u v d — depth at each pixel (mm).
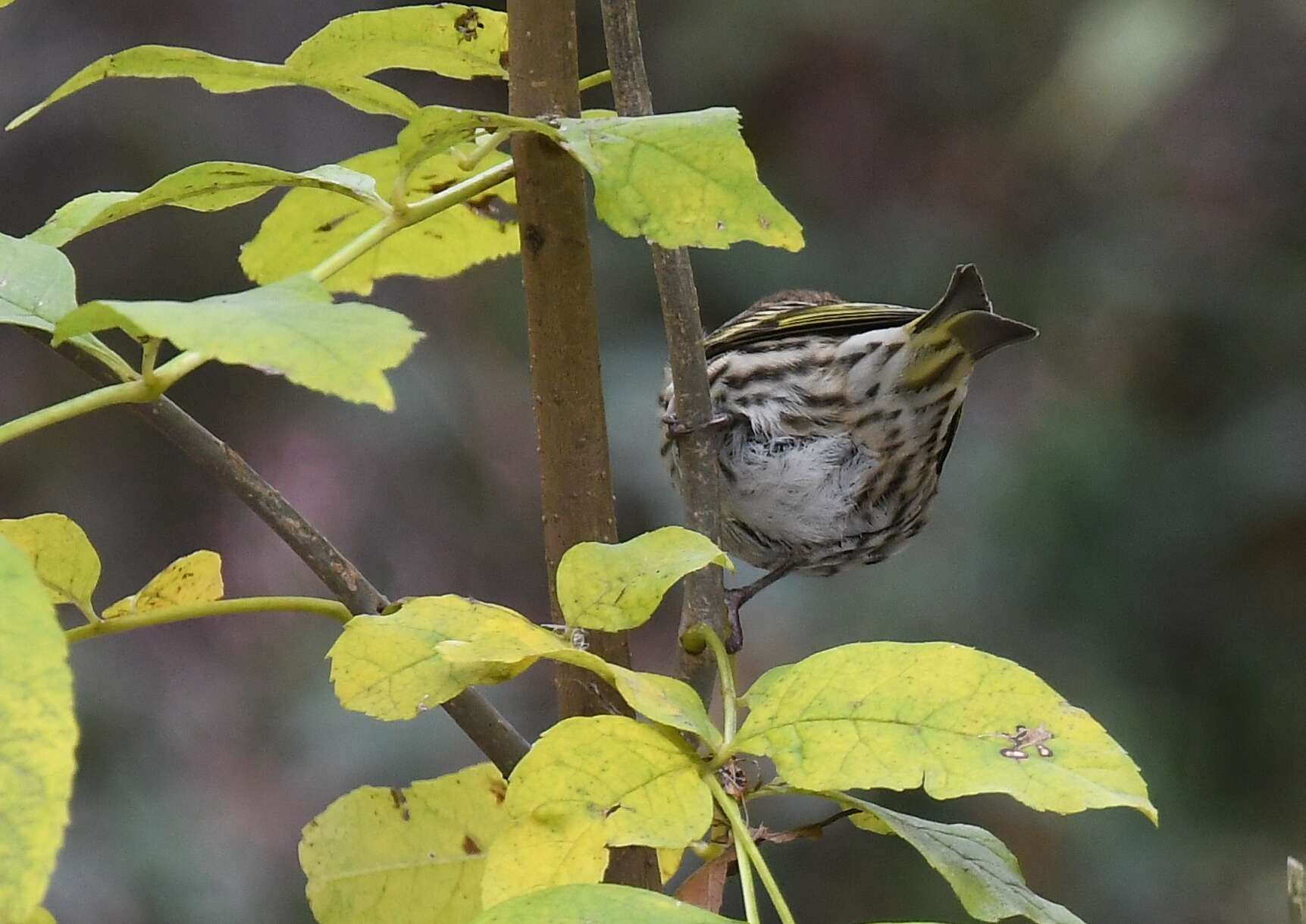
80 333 2137
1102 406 11633
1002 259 12164
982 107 12445
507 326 12578
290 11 12602
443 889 3180
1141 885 10742
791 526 6680
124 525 11883
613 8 3445
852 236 12172
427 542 12102
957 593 10922
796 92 12586
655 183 2549
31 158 11883
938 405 6398
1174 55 10367
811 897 10930
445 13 3162
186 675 11188
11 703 1754
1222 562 11281
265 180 2809
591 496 3232
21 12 12094
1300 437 11461
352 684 2668
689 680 3654
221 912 9828
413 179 3676
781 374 6422
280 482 11945
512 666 2695
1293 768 10930
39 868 1689
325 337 1928
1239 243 12242
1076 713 2541
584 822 2436
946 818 11125
